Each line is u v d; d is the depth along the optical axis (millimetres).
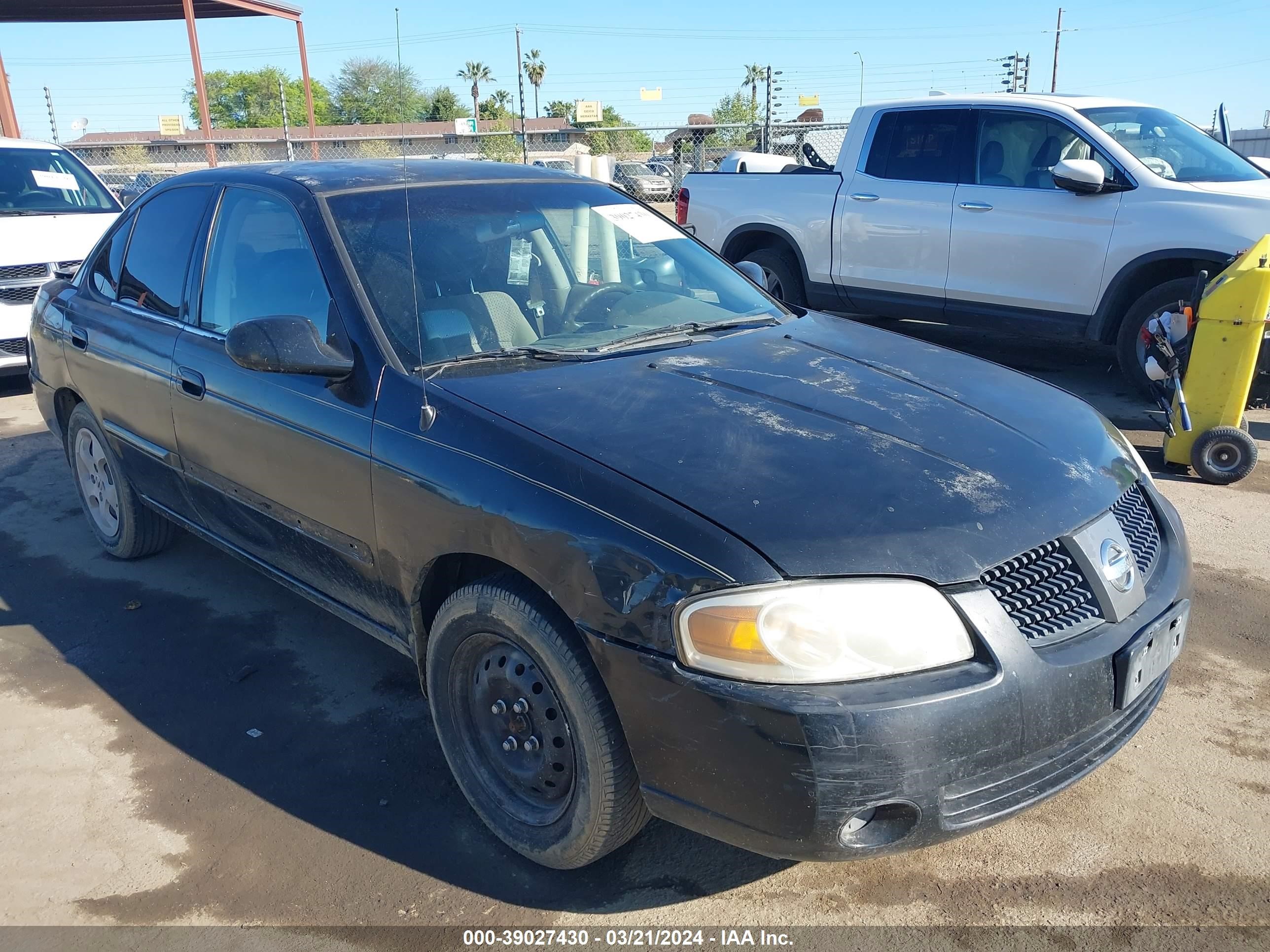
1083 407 2912
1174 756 2945
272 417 3020
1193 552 4340
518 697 2449
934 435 2455
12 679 3541
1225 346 5000
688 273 3660
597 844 2332
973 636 2047
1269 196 5965
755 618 1977
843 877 2500
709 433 2375
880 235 7449
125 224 4234
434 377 2695
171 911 2426
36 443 6449
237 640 3799
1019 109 6852
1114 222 6328
